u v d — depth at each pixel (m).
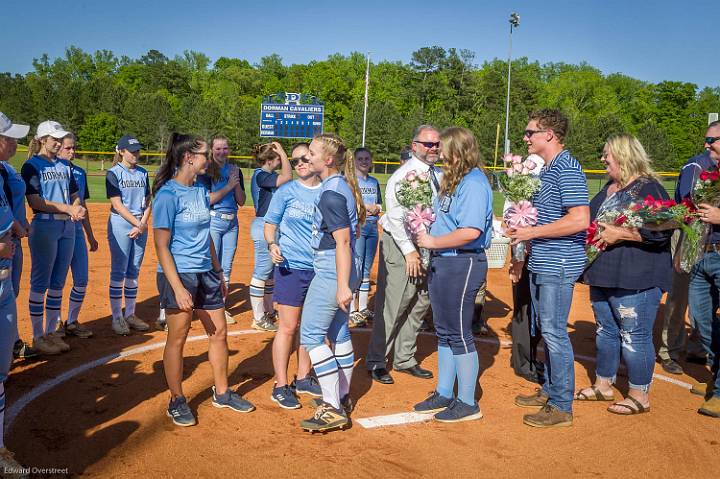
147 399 4.83
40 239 5.75
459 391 4.66
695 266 5.42
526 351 5.66
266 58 122.44
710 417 4.86
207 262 4.45
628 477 3.90
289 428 4.44
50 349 5.82
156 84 109.50
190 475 3.72
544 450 4.23
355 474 3.80
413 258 5.03
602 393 5.18
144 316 7.39
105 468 3.76
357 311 7.70
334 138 4.36
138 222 6.48
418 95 95.62
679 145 85.50
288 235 4.74
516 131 66.88
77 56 121.19
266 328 7.01
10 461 3.64
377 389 5.34
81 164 49.38
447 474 3.85
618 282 4.75
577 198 4.36
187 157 4.27
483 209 4.25
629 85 106.12
